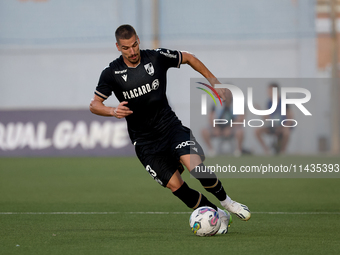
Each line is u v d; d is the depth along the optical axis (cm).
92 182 3509
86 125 5788
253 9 6425
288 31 6362
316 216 2077
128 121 1745
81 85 6619
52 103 6650
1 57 6625
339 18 6319
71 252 1385
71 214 2153
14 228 1794
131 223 1909
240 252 1373
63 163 4959
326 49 6375
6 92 6638
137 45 1622
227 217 1695
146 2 6431
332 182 3544
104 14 6575
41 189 3131
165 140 1697
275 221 1944
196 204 1691
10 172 4178
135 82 1675
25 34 6619
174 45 6538
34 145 5800
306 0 6297
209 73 1784
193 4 6500
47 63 6625
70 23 6600
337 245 1467
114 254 1358
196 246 1454
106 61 6600
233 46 6456
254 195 2839
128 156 5716
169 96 6303
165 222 1933
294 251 1386
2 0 6638
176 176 1678
